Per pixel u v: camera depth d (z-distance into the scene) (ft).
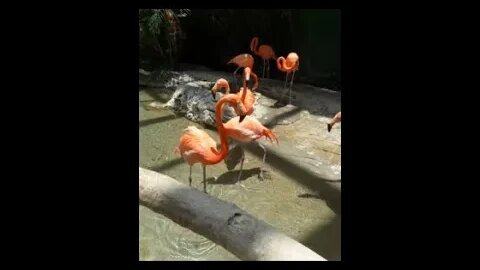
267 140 12.34
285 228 8.95
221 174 10.97
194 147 9.30
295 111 14.24
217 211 6.06
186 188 6.58
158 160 11.70
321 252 8.24
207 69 18.81
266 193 10.15
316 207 9.59
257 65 19.43
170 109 14.96
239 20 19.10
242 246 5.57
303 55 19.93
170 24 17.49
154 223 8.42
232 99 9.16
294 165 11.12
